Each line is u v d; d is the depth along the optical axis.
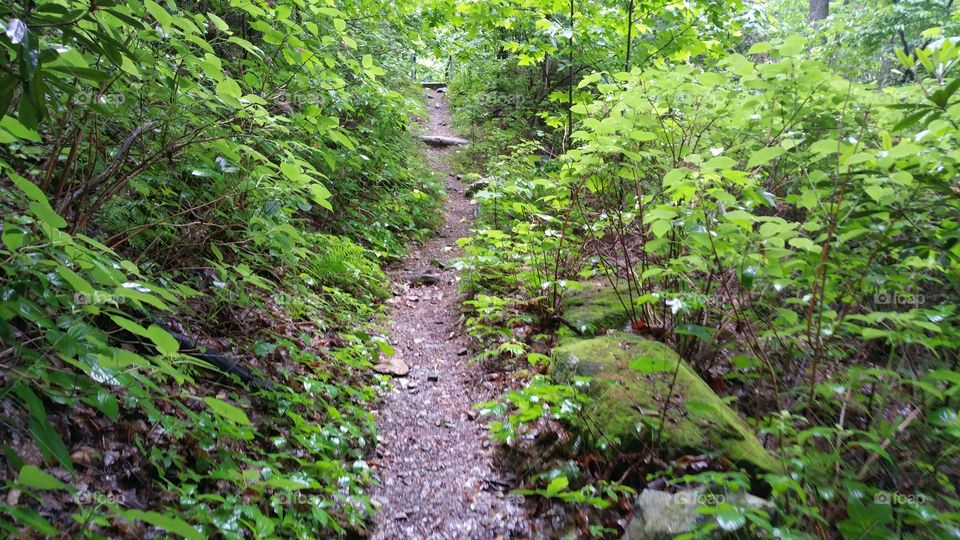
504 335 4.90
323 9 3.11
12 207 2.18
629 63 7.27
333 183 7.29
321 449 3.16
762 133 3.55
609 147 3.55
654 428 2.99
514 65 12.83
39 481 1.05
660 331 4.15
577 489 2.95
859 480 2.33
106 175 2.57
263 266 4.38
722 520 1.96
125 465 2.28
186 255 3.46
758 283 3.36
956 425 2.12
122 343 2.68
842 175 2.73
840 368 3.04
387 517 2.93
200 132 2.79
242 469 2.67
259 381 3.34
